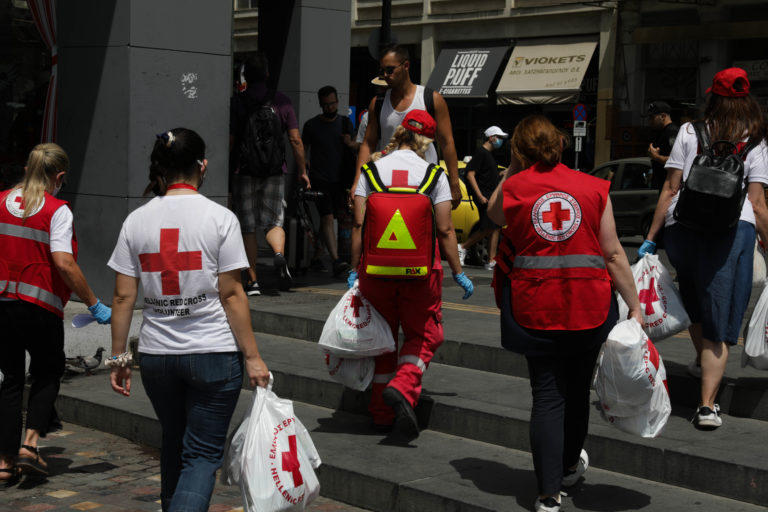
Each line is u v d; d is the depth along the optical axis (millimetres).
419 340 5230
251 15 31406
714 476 4496
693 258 5102
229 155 8891
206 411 3912
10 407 5223
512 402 5582
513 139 4359
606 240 4246
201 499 3801
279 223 8758
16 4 8938
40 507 4941
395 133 5352
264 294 8664
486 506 4344
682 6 23500
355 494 4863
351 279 5504
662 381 4289
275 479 3902
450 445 5328
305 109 11438
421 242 5031
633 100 24625
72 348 7445
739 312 5023
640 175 18250
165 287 3863
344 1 11719
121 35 7980
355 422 5805
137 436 6148
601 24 25016
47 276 5164
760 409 5234
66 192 8430
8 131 9156
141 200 8109
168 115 8211
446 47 28531
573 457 4516
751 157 5035
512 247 4383
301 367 6523
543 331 4199
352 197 5734
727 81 5047
